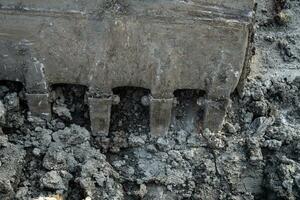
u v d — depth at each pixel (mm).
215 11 2771
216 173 3004
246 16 2783
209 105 3014
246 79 3150
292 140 3059
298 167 2955
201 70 2924
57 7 2768
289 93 3217
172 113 3084
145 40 2832
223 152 3043
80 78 2963
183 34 2814
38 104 3006
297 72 3281
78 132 2992
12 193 2787
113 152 3029
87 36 2830
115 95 3023
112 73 2932
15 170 2826
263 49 3373
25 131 2998
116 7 2762
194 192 2971
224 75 2932
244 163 3035
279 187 2928
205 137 3059
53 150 2936
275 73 3270
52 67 2930
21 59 2906
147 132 3070
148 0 2748
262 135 3076
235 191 2986
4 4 2764
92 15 2777
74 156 2945
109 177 2914
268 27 3461
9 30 2822
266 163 3033
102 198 2859
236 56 2879
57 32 2824
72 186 2898
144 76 2945
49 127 3029
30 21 2799
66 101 3068
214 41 2836
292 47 3377
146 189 2963
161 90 2957
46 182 2840
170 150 3031
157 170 2998
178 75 2936
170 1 2746
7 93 3021
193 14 2773
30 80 2945
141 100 3062
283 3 3498
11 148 2885
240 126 3113
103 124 3037
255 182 3020
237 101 3150
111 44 2846
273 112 3145
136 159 3023
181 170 2996
